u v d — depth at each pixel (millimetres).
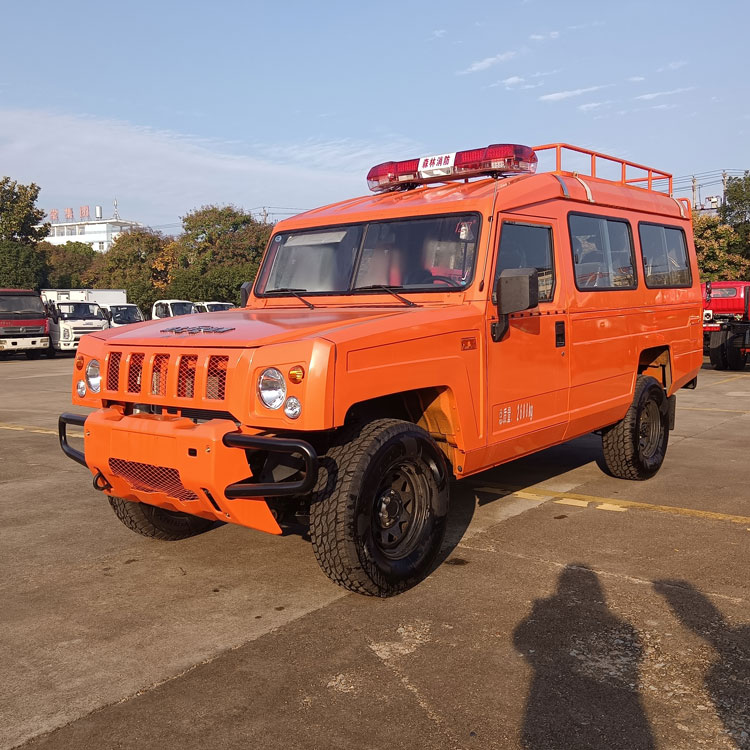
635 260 6562
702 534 5148
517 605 4004
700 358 7859
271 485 3648
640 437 6695
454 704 3045
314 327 3934
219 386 3857
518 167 5336
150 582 4461
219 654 3512
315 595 4219
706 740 2777
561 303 5477
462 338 4484
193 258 54125
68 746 2805
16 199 45281
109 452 4188
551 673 3279
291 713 2998
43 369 21562
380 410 4480
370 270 5055
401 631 3721
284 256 5574
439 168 5512
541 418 5289
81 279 67250
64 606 4117
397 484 4250
